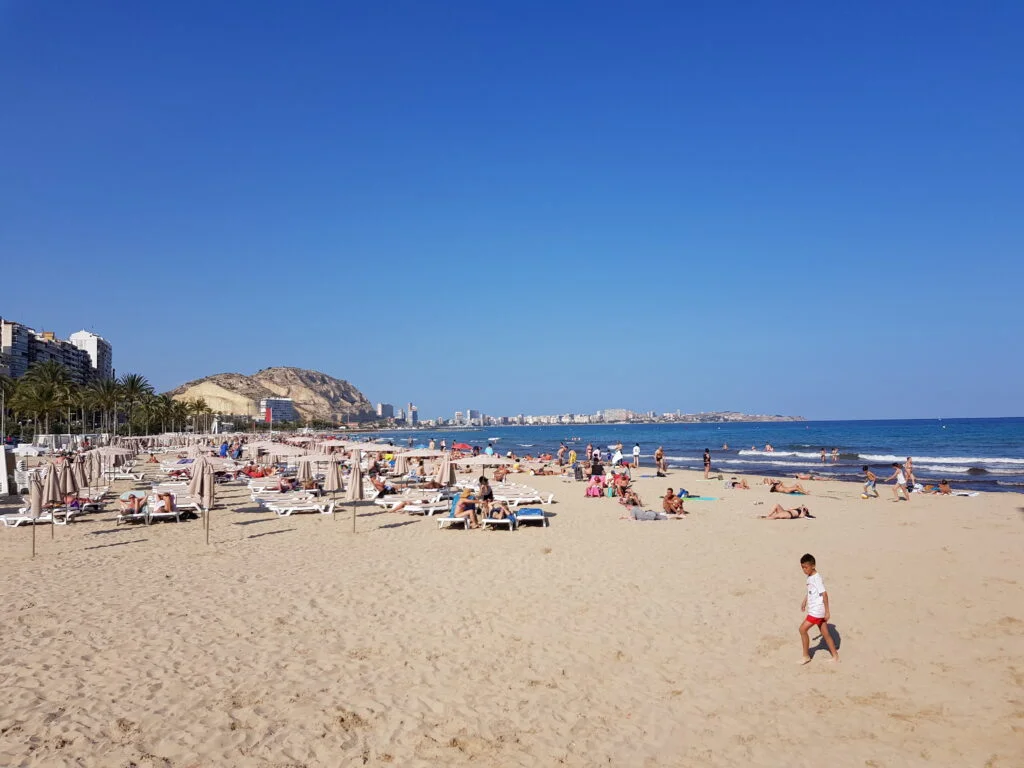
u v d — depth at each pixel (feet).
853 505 78.18
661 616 32.78
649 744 20.33
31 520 61.21
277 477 107.45
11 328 409.69
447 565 44.27
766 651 28.02
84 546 51.26
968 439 293.02
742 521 64.75
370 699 23.22
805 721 21.80
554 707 22.77
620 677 25.34
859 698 23.45
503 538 54.90
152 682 24.44
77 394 272.10
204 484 52.19
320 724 21.31
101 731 20.57
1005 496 87.25
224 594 36.73
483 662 26.73
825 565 44.09
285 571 42.45
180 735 20.42
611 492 86.58
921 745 20.15
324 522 63.62
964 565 43.52
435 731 20.97
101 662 26.35
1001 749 19.77
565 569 43.04
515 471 131.13
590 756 19.60
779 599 35.76
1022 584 38.19
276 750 19.63
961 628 30.55
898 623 31.40
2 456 82.53
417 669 25.99
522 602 35.24
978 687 24.12
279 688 24.04
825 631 26.73
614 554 48.01
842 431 461.78
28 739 19.94
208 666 26.04
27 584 38.86
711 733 21.02
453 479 74.43
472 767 18.88
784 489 93.61
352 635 29.89
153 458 188.75
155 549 50.01
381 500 73.26
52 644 28.35
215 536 55.72
